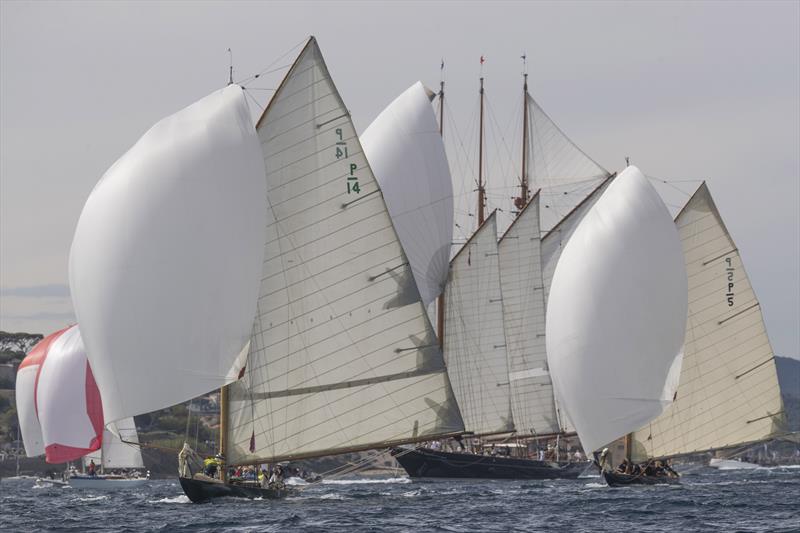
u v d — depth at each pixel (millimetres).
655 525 187125
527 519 197000
